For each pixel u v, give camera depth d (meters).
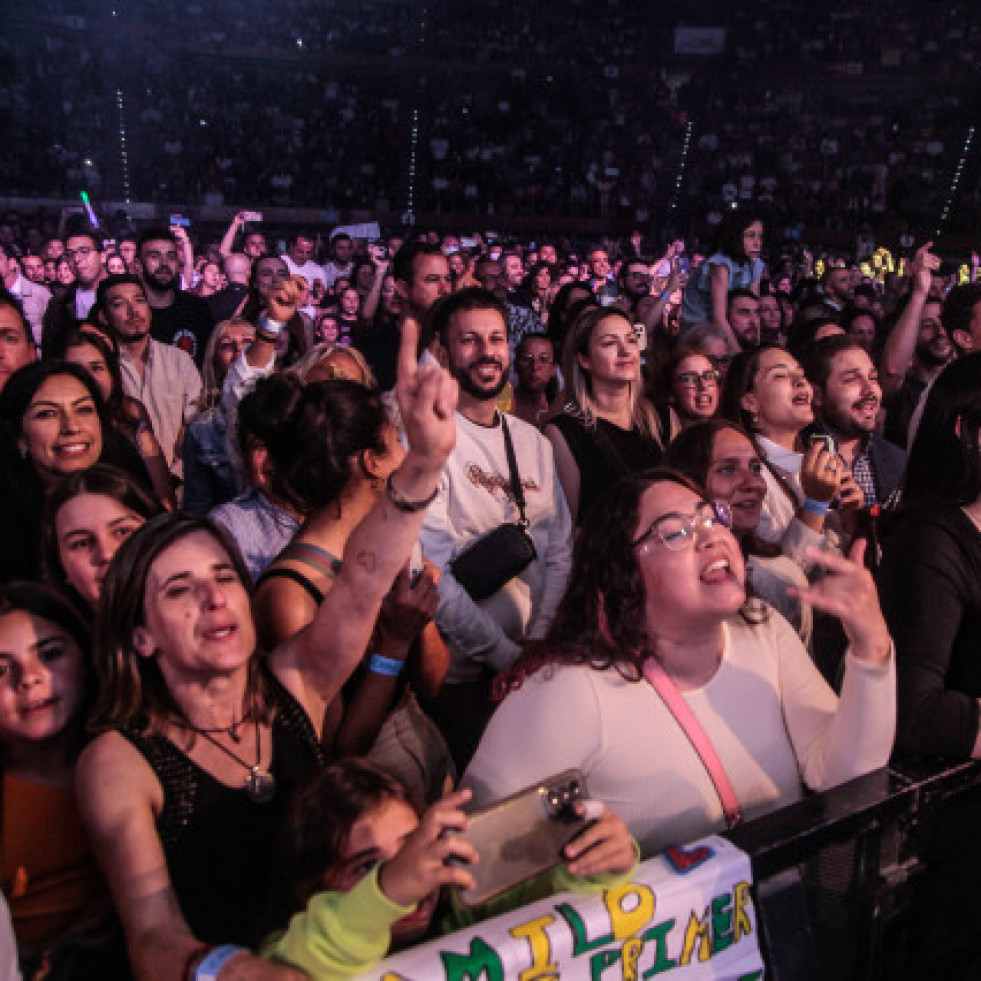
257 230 23.67
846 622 1.88
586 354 4.07
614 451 4.04
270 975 1.43
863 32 30.92
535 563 3.47
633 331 4.07
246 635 1.81
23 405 3.14
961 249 21.17
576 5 32.69
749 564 2.85
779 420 3.68
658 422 4.30
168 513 1.83
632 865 1.59
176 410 5.47
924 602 2.14
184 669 1.78
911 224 25.42
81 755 1.76
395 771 2.43
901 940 1.89
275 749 1.89
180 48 28.52
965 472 2.21
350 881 1.66
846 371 3.88
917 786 1.88
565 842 1.57
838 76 30.25
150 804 1.73
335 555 2.32
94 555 2.30
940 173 27.14
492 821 1.51
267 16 29.81
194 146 26.39
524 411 5.55
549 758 1.93
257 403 2.33
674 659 1.99
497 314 3.46
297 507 2.36
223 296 7.53
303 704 1.94
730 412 3.80
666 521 1.92
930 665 2.09
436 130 28.03
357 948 1.43
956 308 5.07
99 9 28.11
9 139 24.80
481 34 31.42
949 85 29.39
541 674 1.99
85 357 4.10
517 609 3.36
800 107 30.50
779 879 1.72
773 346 3.74
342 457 2.26
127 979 1.85
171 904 1.63
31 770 1.87
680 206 27.08
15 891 1.85
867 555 3.13
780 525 3.35
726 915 1.66
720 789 1.95
